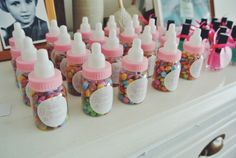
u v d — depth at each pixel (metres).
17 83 0.46
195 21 0.74
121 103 0.44
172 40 0.46
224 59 0.58
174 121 0.43
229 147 0.65
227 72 0.59
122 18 0.67
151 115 0.41
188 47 0.51
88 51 0.43
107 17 0.76
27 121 0.38
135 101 0.43
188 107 0.46
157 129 0.41
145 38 0.49
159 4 0.72
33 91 0.34
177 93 0.49
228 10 0.99
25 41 0.38
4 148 0.33
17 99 0.44
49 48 0.51
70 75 0.44
